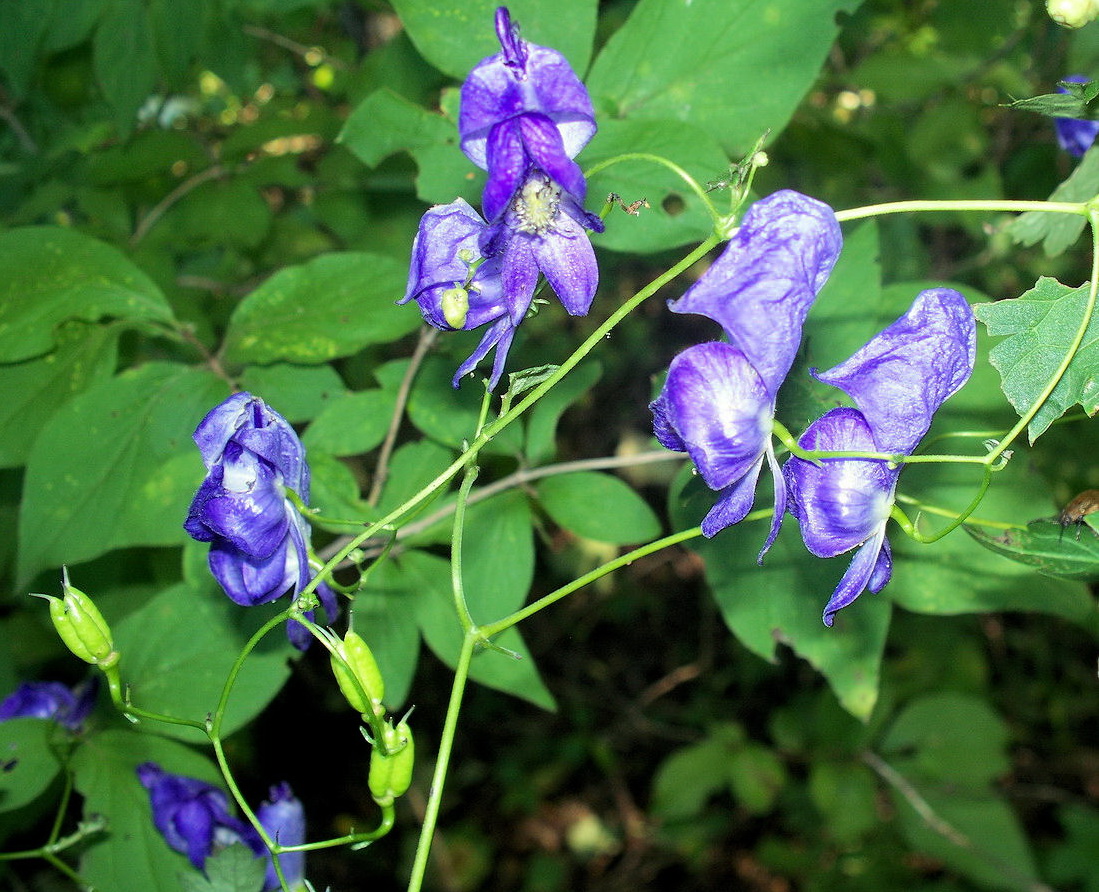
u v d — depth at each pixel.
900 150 0.29
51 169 0.28
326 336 0.17
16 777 0.16
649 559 0.44
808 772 0.39
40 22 0.23
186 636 0.17
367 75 0.25
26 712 0.17
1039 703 0.43
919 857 0.40
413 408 0.18
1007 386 0.12
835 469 0.11
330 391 0.18
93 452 0.17
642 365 0.41
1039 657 0.42
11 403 0.18
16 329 0.18
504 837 0.42
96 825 0.16
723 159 0.15
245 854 0.13
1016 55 0.33
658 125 0.16
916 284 0.17
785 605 0.17
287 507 0.13
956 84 0.29
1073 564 0.13
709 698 0.43
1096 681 0.42
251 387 0.18
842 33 0.30
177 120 0.32
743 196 0.11
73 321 0.18
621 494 0.17
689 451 0.11
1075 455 0.30
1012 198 0.32
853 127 0.29
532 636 0.44
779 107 0.17
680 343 0.40
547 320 0.39
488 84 0.11
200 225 0.25
